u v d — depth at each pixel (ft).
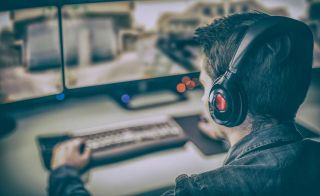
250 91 2.51
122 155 5.11
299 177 2.42
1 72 5.28
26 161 5.11
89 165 4.93
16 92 5.42
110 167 5.01
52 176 4.31
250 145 2.55
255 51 2.46
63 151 4.74
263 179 2.42
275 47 2.43
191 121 5.93
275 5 6.53
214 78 2.68
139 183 4.79
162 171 4.99
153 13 6.07
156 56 6.22
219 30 2.65
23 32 5.32
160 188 4.74
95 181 4.77
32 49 5.42
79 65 5.81
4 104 4.86
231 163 2.55
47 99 4.80
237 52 2.49
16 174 4.88
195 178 2.54
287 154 2.45
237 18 2.66
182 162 5.15
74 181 4.24
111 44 5.96
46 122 5.87
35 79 5.52
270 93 2.47
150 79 4.72
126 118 6.00
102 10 5.81
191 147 5.43
